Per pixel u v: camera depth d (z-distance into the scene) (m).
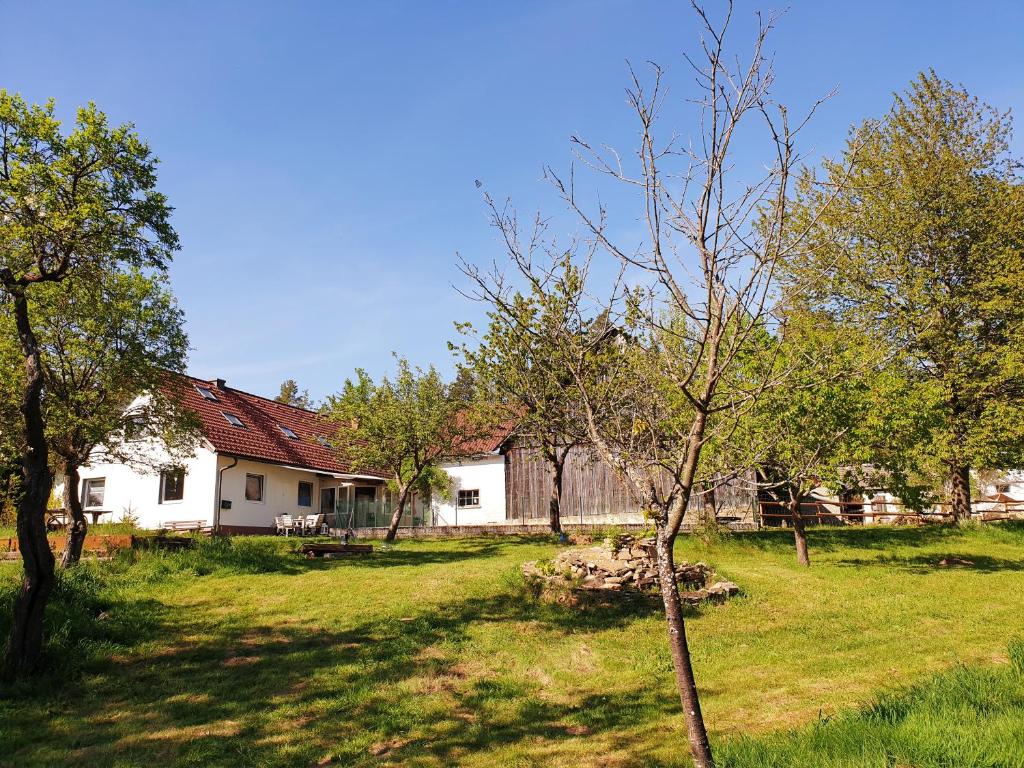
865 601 12.73
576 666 9.73
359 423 23.00
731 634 11.02
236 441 26.50
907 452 15.47
